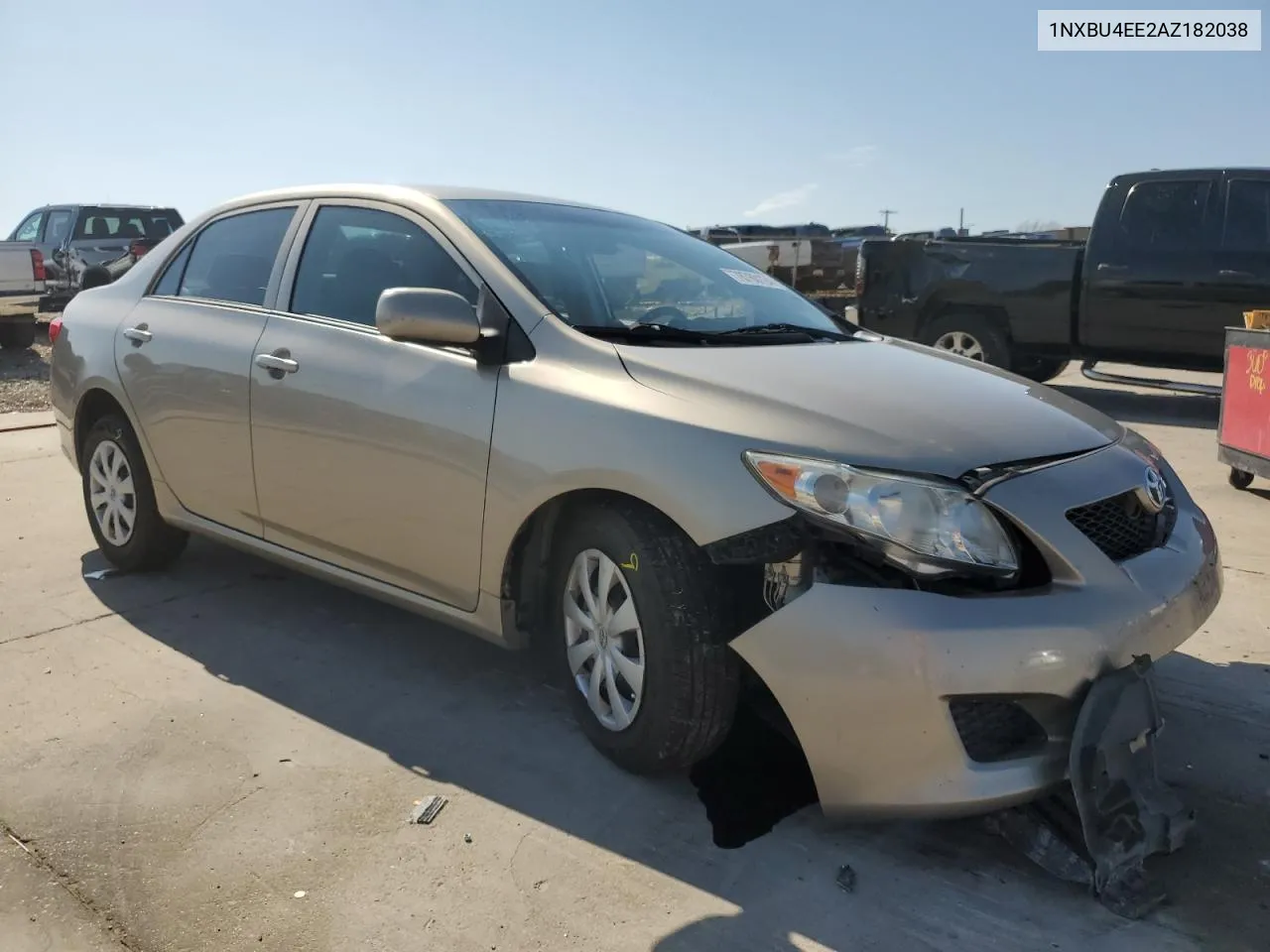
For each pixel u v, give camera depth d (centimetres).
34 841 252
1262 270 795
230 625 392
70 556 474
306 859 247
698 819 265
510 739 306
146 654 364
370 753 297
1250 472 569
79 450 461
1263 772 291
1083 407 313
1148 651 242
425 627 393
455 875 242
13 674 346
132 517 434
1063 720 233
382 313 288
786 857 250
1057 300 896
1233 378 584
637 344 295
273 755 296
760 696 287
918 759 227
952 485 236
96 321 445
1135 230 849
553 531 296
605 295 325
